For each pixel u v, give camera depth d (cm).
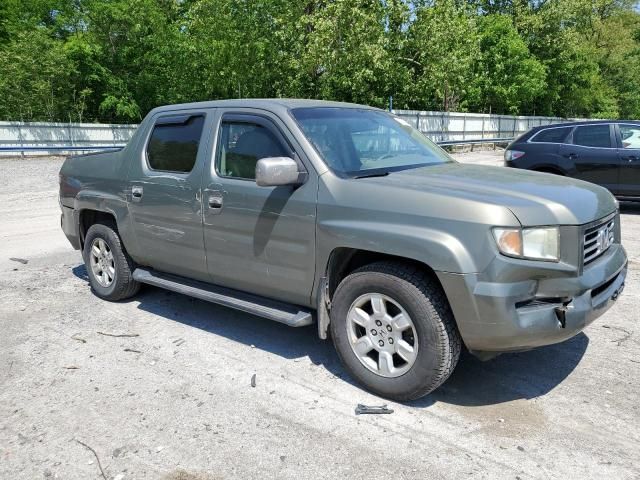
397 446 302
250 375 389
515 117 3506
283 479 276
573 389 363
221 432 318
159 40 3547
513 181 357
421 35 2823
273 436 313
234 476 279
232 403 351
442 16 2819
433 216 316
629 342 438
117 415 338
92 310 527
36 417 338
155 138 485
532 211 307
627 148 927
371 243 333
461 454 293
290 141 383
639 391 359
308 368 400
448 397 356
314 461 290
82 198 550
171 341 452
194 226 439
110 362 413
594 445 300
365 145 409
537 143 1015
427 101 3231
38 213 1073
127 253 528
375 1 2516
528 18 3934
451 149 2889
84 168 562
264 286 405
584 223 318
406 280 328
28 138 2662
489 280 301
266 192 388
